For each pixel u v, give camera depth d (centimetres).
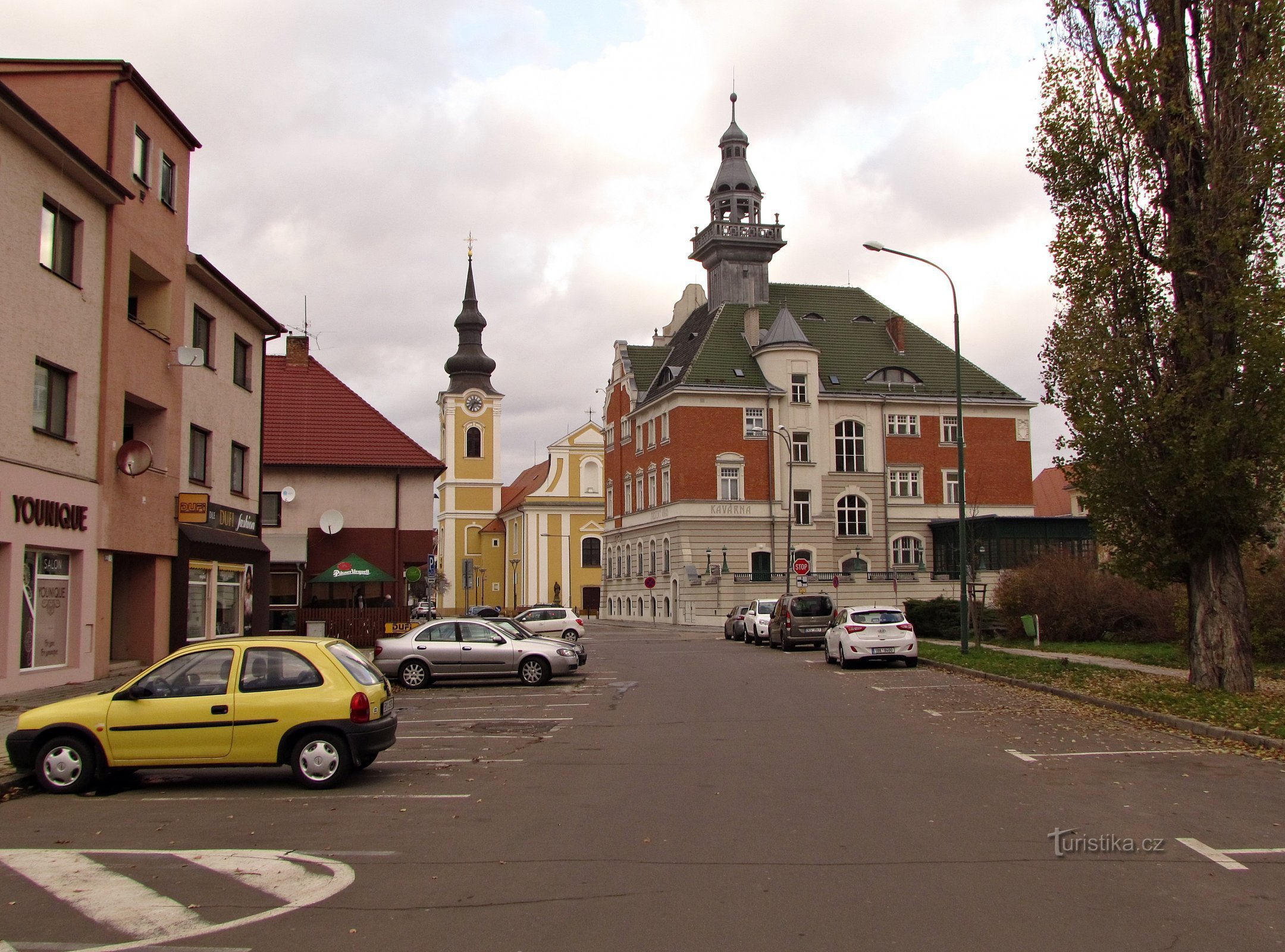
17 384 1875
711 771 1201
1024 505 6656
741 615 4481
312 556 4000
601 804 1012
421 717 1822
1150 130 1856
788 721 1667
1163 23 1856
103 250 2211
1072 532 5891
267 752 1122
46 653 2008
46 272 1978
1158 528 1878
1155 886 711
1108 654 2894
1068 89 1936
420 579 4078
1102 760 1253
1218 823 900
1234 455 1786
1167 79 1839
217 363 2888
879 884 717
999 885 714
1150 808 966
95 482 2158
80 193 2109
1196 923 631
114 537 2223
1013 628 3647
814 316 6862
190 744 1117
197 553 2620
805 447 6262
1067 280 1966
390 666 2405
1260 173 1766
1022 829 885
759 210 6869
